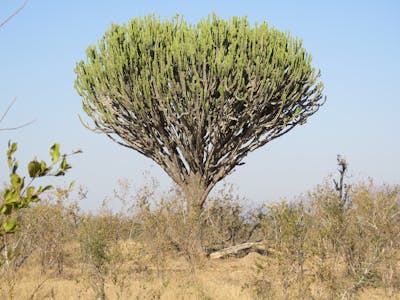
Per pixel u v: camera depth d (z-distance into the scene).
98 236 9.91
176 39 15.84
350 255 11.13
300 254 9.87
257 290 9.62
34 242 12.66
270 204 10.69
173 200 15.27
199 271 13.48
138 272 12.91
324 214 11.61
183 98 15.84
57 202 13.11
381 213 11.38
